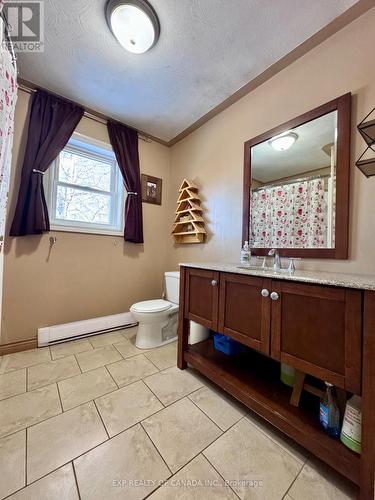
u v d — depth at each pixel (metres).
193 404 1.29
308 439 0.95
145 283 2.69
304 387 1.13
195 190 2.44
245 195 1.89
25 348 1.89
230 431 1.11
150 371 1.63
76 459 0.93
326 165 1.41
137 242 2.52
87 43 1.49
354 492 0.84
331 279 0.95
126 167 2.43
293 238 1.58
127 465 0.91
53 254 2.05
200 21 1.32
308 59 1.51
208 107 2.14
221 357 1.62
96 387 1.42
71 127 2.06
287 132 1.62
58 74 1.76
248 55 1.56
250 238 1.85
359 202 1.27
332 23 1.33
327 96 1.41
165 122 2.38
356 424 0.88
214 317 1.44
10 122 1.33
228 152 2.09
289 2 1.22
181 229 2.61
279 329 1.08
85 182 2.31
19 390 1.37
